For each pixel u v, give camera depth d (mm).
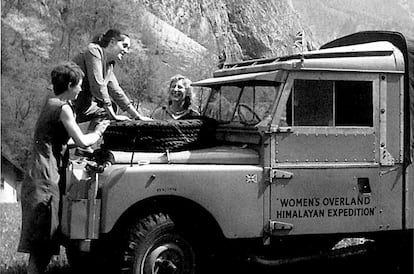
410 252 7039
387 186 6742
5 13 22312
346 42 7949
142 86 21281
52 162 6121
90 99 6938
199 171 6156
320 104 6547
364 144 6668
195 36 32156
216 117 7375
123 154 6227
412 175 6816
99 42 6961
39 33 22422
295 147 6445
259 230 6328
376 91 6730
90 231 5887
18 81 20594
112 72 7191
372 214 6684
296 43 7516
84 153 6535
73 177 6121
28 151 18109
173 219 6141
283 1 40125
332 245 7328
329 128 6555
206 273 6332
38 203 6008
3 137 18453
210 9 34344
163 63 23250
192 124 6551
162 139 6355
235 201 6258
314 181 6488
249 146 6617
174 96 8211
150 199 6145
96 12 23453
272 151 6379
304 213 6461
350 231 6609
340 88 6633
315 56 6551
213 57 25625
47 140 6145
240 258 6660
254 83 6754
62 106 6109
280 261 6730
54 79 6211
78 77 6254
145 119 7172
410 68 6816
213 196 6188
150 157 6258
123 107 7246
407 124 6812
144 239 6012
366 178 6664
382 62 6742
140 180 5977
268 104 6496
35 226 6016
